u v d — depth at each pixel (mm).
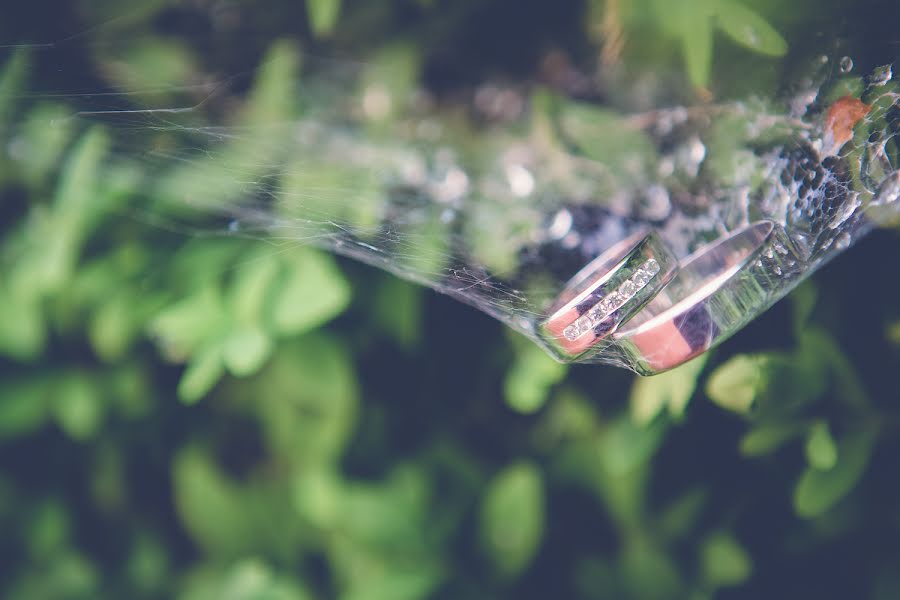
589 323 263
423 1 305
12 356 320
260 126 301
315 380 321
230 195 302
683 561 317
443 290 288
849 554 305
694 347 262
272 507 330
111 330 315
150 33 292
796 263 269
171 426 333
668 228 280
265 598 327
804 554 308
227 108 300
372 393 325
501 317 279
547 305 273
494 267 283
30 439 336
